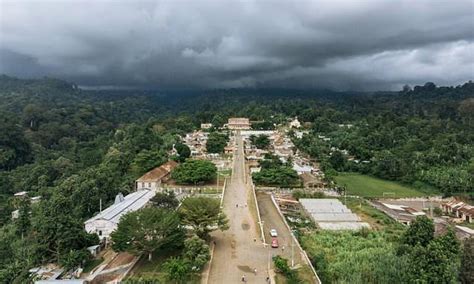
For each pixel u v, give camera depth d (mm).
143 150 159750
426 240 83375
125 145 178500
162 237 74750
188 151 169875
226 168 158750
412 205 137000
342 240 92750
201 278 69000
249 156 182750
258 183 143500
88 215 107438
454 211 127688
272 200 127000
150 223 73625
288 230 96625
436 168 171500
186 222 83750
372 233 98875
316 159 193250
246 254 80188
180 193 122875
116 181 127438
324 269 73188
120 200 113562
